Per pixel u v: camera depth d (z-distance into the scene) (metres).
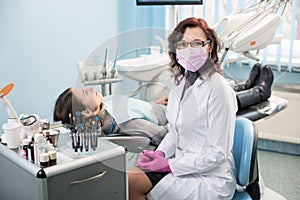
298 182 2.53
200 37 1.15
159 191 1.40
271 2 2.21
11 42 2.25
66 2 2.52
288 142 2.97
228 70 2.60
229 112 1.35
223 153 1.35
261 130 3.01
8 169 1.47
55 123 1.64
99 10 2.76
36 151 1.37
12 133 1.49
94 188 1.38
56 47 2.51
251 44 2.18
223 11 2.87
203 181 1.41
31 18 2.33
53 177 1.29
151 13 3.04
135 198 1.45
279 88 2.92
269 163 2.83
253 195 1.52
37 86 2.43
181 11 2.97
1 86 2.24
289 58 2.79
